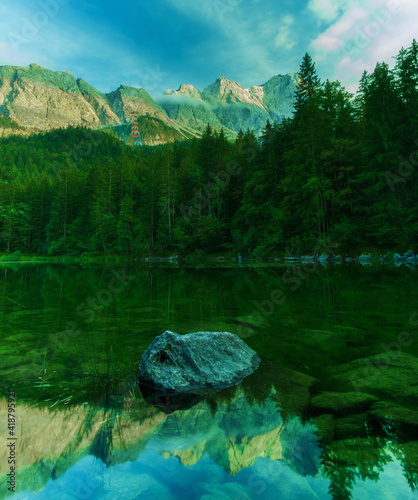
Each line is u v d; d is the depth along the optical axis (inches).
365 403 92.7
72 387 103.1
